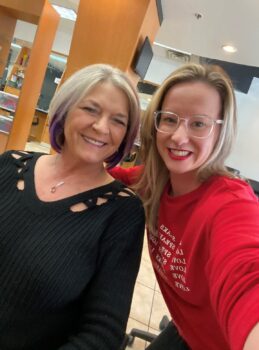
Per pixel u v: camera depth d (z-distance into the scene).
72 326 0.93
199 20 3.70
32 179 1.01
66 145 1.06
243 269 0.66
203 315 1.07
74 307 0.92
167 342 1.48
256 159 7.76
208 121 1.01
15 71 7.05
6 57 5.61
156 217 1.22
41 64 5.05
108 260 0.90
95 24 3.08
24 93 4.81
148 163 1.25
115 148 1.03
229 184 0.97
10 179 1.02
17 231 0.89
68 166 1.03
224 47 4.32
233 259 0.70
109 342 0.80
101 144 1.00
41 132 8.32
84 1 3.08
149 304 2.57
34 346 0.90
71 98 1.00
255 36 3.70
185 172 1.06
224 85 1.02
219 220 0.85
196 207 1.01
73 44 3.13
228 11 3.29
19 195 0.96
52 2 6.49
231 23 3.55
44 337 0.90
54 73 9.45
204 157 1.04
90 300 0.88
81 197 0.96
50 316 0.88
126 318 0.85
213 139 1.04
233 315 0.62
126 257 0.92
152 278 2.98
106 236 0.93
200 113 1.01
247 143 7.79
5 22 5.19
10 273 0.85
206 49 4.62
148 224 1.23
